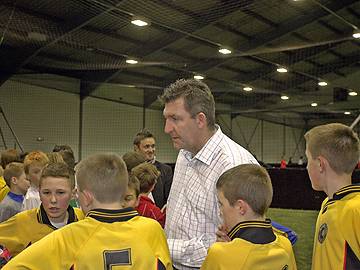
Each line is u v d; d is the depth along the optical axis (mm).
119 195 1727
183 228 2002
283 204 9133
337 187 1907
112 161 1735
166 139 16594
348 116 19281
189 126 1967
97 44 10250
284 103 18422
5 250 2176
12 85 11961
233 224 1753
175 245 1935
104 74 13516
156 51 11180
